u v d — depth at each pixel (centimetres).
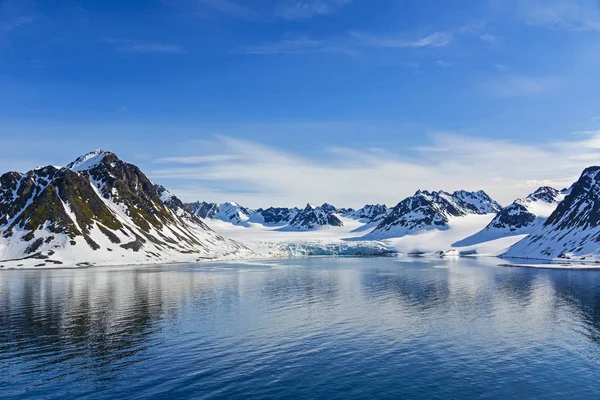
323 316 8038
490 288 11938
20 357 5525
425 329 7025
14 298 10119
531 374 5009
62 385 4659
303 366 5262
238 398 4350
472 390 4566
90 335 6588
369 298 10219
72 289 11788
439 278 15012
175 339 6366
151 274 16762
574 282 13162
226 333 6731
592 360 5469
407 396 4422
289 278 15150
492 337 6525
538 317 7894
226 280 14338
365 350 5897
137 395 4419
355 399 4344
